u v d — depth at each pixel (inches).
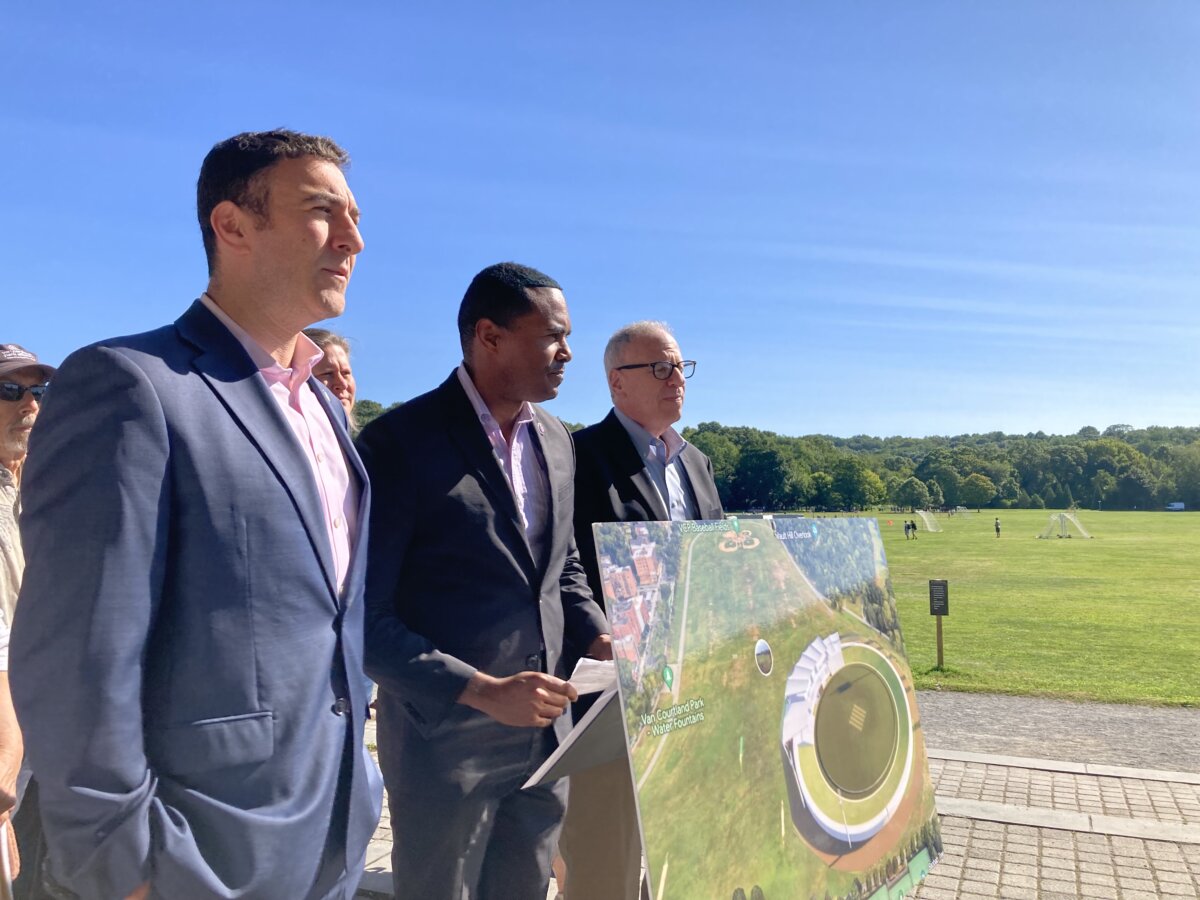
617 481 131.8
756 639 86.8
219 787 63.9
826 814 89.6
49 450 59.6
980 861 185.8
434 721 91.0
